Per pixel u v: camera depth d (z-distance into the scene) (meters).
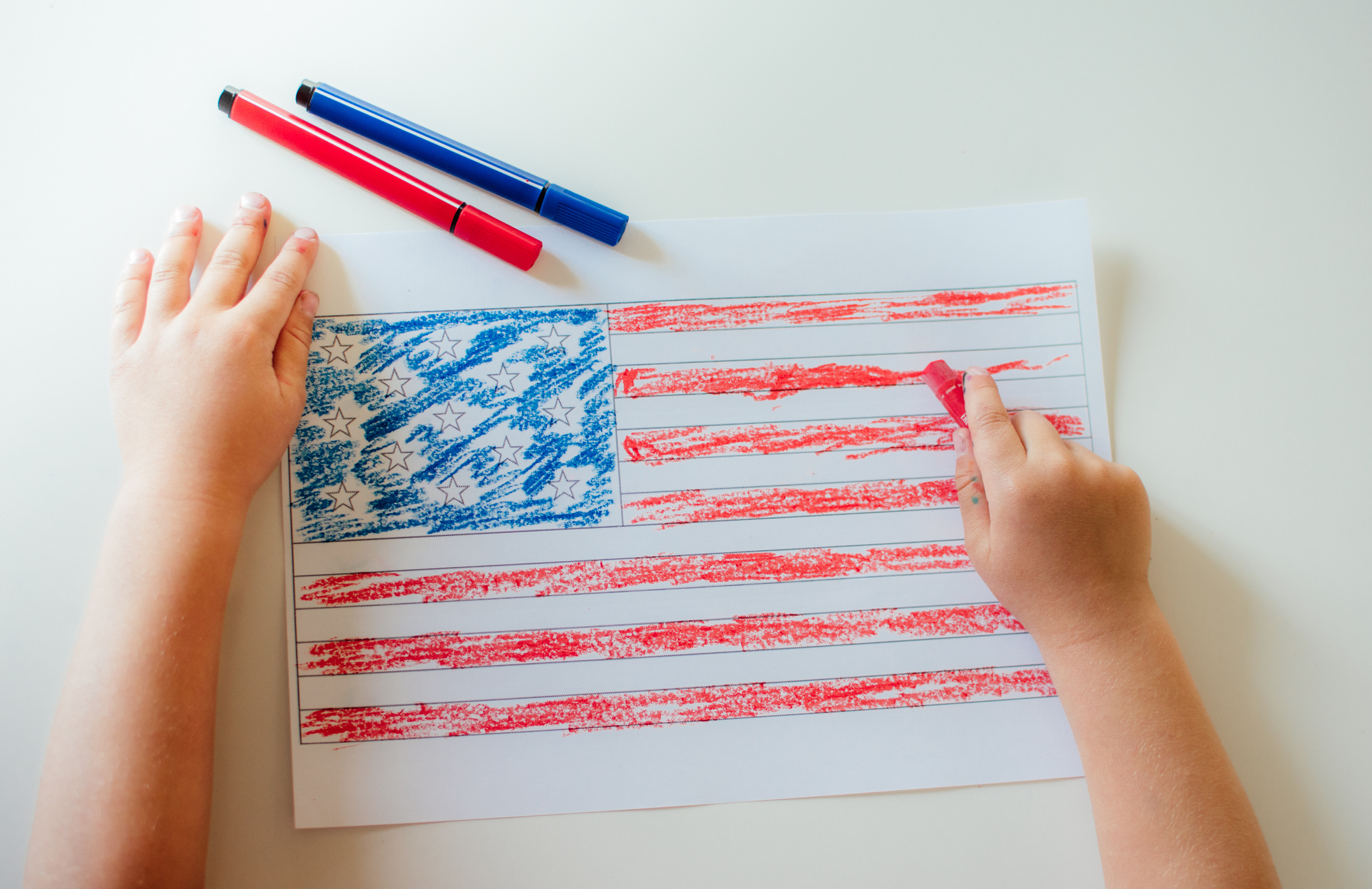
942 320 0.57
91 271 0.55
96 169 0.55
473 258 0.56
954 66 0.58
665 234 0.57
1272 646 0.56
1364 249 0.58
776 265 0.57
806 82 0.57
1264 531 0.57
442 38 0.56
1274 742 0.56
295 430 0.53
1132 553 0.50
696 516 0.56
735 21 0.57
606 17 0.57
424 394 0.56
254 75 0.56
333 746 0.54
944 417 0.57
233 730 0.53
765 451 0.57
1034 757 0.55
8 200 0.55
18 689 0.54
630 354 0.56
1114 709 0.48
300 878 0.53
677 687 0.55
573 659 0.55
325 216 0.56
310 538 0.54
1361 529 0.57
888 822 0.55
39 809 0.45
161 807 0.45
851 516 0.57
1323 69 0.58
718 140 0.57
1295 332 0.58
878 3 0.58
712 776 0.55
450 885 0.53
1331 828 0.55
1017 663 0.56
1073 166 0.58
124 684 0.45
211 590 0.48
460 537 0.55
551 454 0.56
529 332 0.56
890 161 0.57
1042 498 0.50
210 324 0.51
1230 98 0.58
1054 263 0.57
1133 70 0.58
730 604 0.56
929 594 0.56
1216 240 0.58
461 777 0.54
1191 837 0.45
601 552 0.56
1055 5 0.58
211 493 0.49
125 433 0.50
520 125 0.56
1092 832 0.55
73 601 0.54
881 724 0.55
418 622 0.55
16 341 0.55
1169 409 0.58
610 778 0.54
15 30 0.55
